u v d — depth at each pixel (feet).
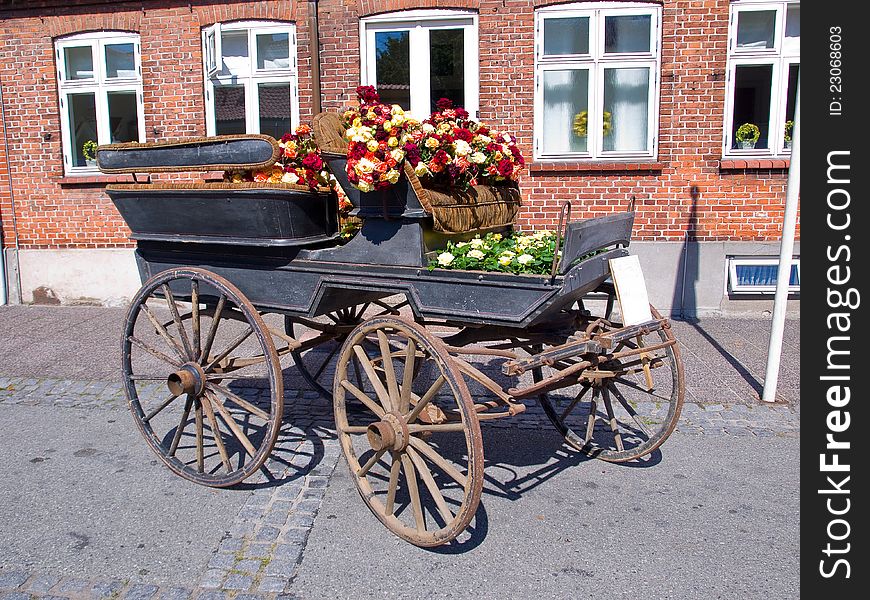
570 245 10.73
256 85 28.76
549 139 27.91
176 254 14.25
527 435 16.17
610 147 27.81
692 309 27.55
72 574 10.57
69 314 28.73
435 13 27.20
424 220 11.84
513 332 13.14
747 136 27.02
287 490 13.34
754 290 27.20
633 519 12.30
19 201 30.71
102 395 18.90
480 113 27.53
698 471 14.25
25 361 22.00
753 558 11.07
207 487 13.47
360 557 11.03
